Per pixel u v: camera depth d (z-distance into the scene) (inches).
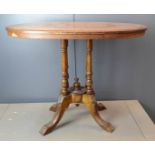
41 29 52.9
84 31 51.2
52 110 74.2
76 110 74.6
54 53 78.9
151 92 82.4
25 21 76.0
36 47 78.4
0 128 64.4
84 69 80.1
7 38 77.1
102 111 73.7
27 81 80.7
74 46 78.4
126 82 81.7
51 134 61.6
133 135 61.0
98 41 78.5
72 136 60.8
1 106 77.7
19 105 78.5
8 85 80.7
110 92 82.3
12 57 78.7
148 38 78.2
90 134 61.5
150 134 61.4
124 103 79.4
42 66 79.8
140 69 80.7
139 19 76.8
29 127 64.9
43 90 81.5
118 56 79.7
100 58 79.7
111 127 62.7
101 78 81.2
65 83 64.4
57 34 51.4
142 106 80.6
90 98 64.2
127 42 78.6
